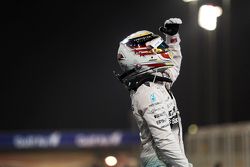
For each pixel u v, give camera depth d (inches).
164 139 379.9
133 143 2321.6
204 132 1592.0
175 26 430.0
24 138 2399.1
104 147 2368.4
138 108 391.2
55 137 2405.3
